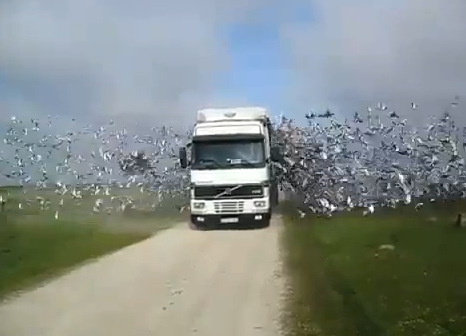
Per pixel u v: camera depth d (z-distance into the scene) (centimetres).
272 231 2178
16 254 1576
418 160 2372
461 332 862
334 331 862
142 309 996
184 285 1209
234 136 2247
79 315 950
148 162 2881
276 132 2716
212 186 2242
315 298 1071
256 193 2233
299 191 2727
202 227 2328
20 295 1112
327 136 2669
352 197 2594
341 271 1317
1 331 853
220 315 953
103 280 1262
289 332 854
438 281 1199
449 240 1738
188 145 2306
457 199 2380
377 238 1841
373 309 978
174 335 832
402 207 2478
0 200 2825
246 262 1502
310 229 2167
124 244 1881
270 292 1132
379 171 2505
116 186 2948
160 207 2912
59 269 1405
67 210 2859
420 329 873
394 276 1256
